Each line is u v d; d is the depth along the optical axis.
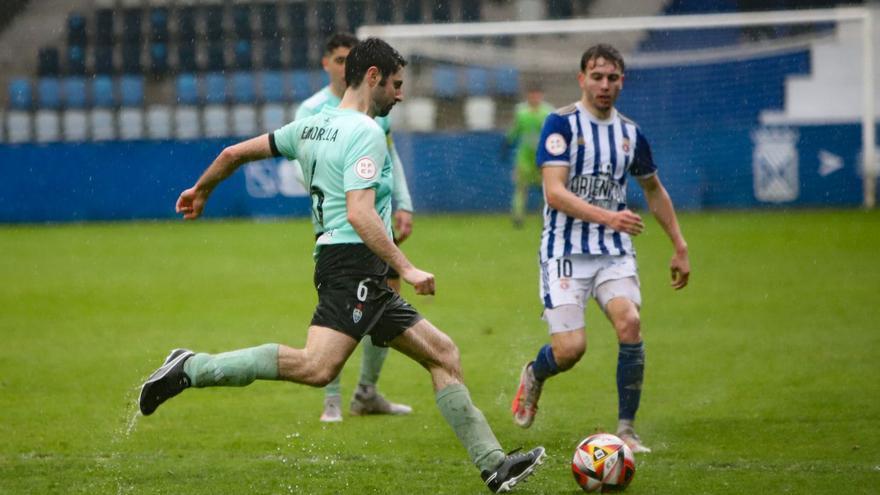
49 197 68.38
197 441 19.33
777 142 67.69
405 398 23.20
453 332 30.84
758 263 43.81
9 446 18.95
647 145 19.25
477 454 15.19
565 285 18.59
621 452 15.47
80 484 16.38
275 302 36.81
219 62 78.62
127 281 42.34
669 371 25.22
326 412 21.08
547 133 18.72
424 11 78.56
